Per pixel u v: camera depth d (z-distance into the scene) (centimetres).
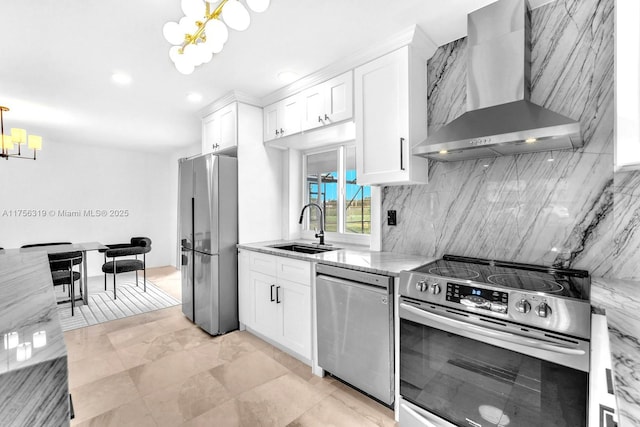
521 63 155
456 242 196
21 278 111
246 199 295
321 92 239
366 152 207
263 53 210
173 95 287
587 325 106
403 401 159
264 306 256
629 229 140
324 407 176
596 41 149
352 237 278
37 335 59
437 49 205
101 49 203
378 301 169
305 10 165
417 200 215
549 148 156
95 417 166
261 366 221
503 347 124
